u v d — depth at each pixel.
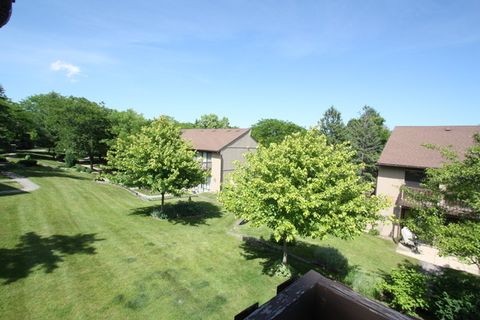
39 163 38.28
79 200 20.56
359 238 18.30
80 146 35.47
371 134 31.00
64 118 34.75
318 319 1.82
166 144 17.84
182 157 17.55
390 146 20.64
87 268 10.54
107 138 35.94
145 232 15.12
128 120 35.25
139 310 8.38
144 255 12.20
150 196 25.16
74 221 15.80
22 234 13.06
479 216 8.14
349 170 10.28
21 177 26.16
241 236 15.58
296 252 14.38
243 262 12.38
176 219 18.42
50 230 14.00
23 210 16.45
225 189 12.78
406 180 18.75
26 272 9.77
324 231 9.30
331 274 12.22
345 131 35.28
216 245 14.16
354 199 9.88
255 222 10.44
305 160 9.80
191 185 18.61
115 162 17.97
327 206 9.58
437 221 8.37
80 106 35.00
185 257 12.38
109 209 19.28
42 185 23.69
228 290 9.92
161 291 9.47
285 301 1.64
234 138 31.05
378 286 9.99
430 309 9.02
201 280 10.45
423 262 14.97
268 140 52.50
